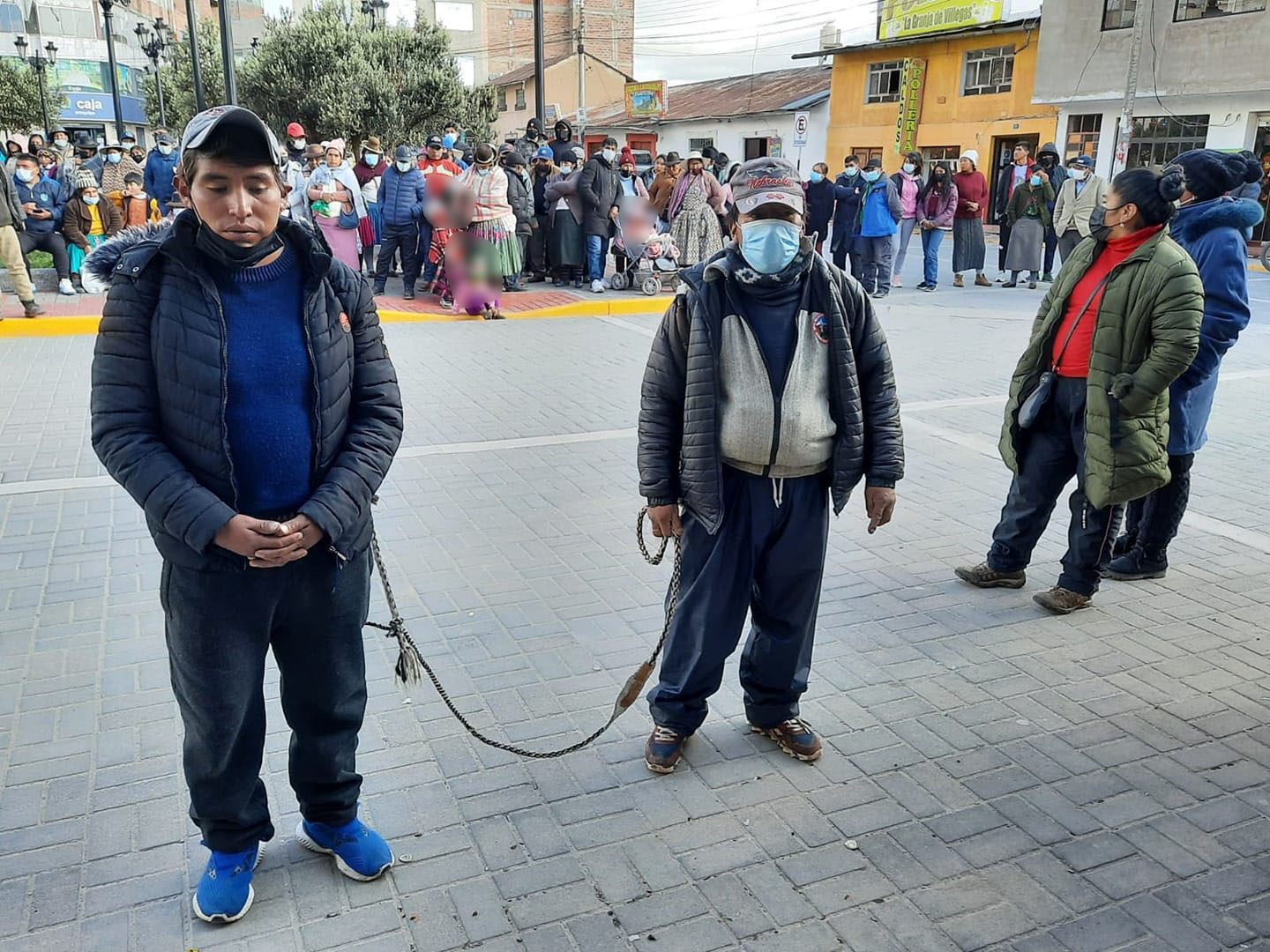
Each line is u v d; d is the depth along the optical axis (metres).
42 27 44.97
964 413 7.57
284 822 2.89
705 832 2.87
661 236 12.95
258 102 26.48
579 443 6.69
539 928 2.50
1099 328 3.88
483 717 3.44
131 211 12.24
